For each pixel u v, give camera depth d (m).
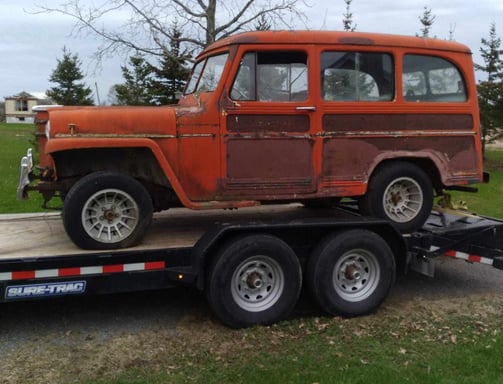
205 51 5.55
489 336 4.62
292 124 4.92
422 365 4.02
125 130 4.56
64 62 24.23
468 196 12.82
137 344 4.38
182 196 4.67
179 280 4.64
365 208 5.30
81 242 4.50
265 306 4.75
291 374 3.83
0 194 10.66
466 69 5.50
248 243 4.62
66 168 4.74
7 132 34.59
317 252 4.91
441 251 5.43
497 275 6.54
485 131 19.67
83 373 3.87
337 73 5.03
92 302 5.34
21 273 4.24
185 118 4.70
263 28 9.87
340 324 4.85
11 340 4.43
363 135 5.11
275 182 4.92
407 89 5.26
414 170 5.33
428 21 18.39
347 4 15.78
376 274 5.07
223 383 3.72
